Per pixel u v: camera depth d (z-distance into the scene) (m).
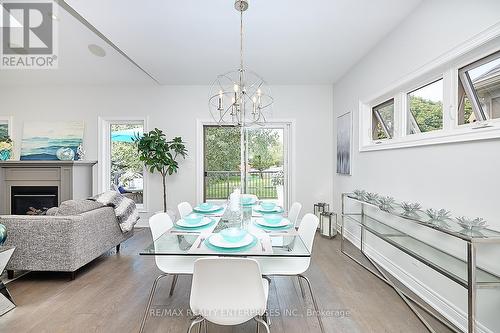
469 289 1.34
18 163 4.03
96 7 2.17
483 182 1.57
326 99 4.40
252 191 4.58
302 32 2.61
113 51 3.39
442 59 1.88
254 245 1.54
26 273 2.57
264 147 4.57
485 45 1.60
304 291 2.22
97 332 1.70
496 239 1.32
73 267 2.35
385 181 2.71
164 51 3.07
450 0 1.80
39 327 1.74
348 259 2.94
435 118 2.14
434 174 1.99
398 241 2.14
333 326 1.76
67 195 4.05
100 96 4.45
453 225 1.64
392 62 2.55
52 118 4.46
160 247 1.51
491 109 1.65
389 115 2.88
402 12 2.25
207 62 3.41
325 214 3.80
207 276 1.20
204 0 2.09
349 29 2.54
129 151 4.59
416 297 2.11
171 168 4.14
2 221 2.31
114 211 3.02
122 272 2.60
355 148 3.46
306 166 4.43
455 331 1.69
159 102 4.43
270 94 4.39
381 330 1.72
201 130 4.44
